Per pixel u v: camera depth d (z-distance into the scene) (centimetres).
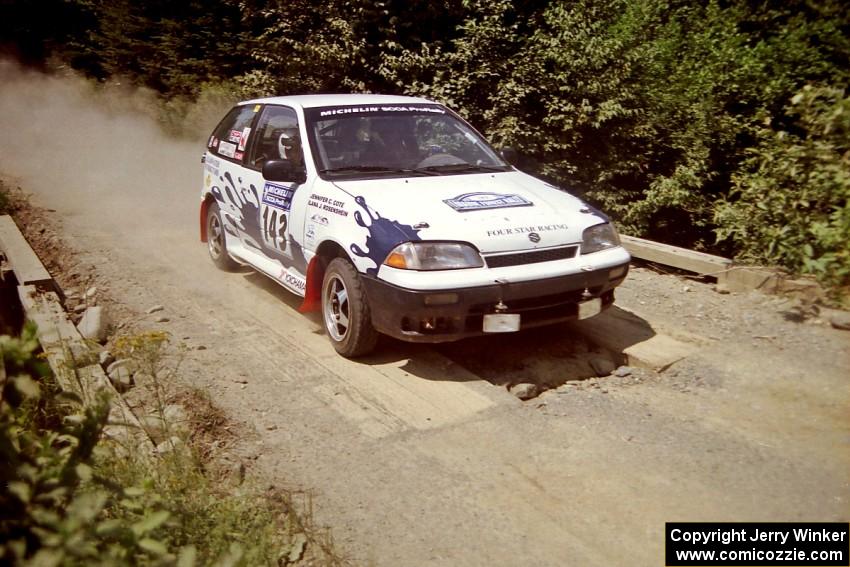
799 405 471
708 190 1148
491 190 566
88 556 244
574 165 1064
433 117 666
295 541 347
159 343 454
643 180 1145
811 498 377
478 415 467
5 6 2234
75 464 262
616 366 549
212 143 796
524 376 530
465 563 336
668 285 700
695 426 451
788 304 621
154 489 335
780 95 1080
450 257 489
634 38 1087
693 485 390
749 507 371
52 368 466
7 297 718
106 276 764
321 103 653
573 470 406
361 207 532
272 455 424
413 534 356
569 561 336
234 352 566
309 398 490
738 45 1134
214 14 1745
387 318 503
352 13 1098
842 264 611
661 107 1093
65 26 2306
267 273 664
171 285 733
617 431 446
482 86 1041
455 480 398
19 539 236
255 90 1144
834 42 1115
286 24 1118
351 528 361
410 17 1105
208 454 423
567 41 1015
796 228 652
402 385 507
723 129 1088
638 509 372
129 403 480
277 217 627
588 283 524
